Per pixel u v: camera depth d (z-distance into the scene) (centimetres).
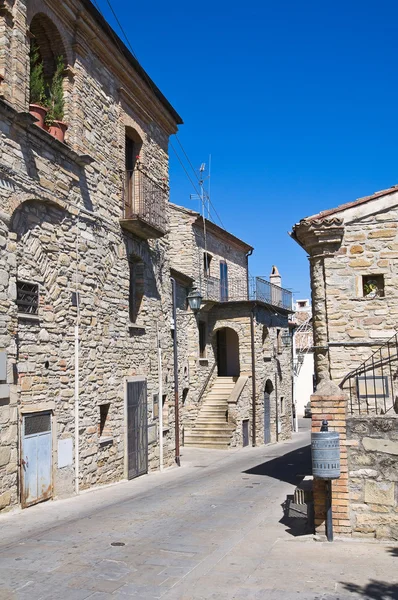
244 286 2986
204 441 2284
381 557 638
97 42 1257
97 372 1227
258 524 831
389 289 1095
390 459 704
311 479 905
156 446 1566
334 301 1118
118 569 611
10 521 845
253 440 2491
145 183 1512
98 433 1222
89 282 1208
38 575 591
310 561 630
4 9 947
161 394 1597
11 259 936
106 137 1320
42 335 1028
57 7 1107
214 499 1052
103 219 1284
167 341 1669
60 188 1098
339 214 1128
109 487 1223
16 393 934
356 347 1098
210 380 2562
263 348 2714
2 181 916
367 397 1024
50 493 1027
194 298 2241
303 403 4600
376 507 705
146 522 844
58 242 1095
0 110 907
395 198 1107
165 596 532
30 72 1116
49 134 1033
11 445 915
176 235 2427
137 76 1459
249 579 577
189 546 705
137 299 1509
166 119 1691
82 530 789
